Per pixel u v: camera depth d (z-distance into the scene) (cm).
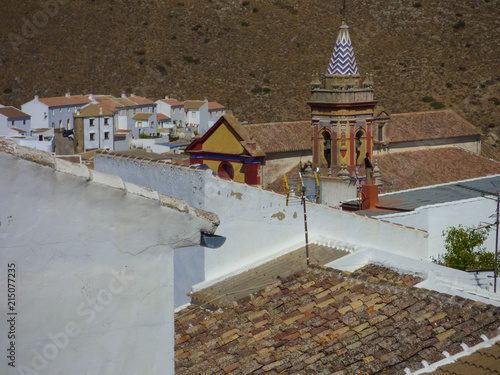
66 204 1093
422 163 6134
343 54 5059
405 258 2239
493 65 9494
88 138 9794
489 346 1470
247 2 15300
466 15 10675
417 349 1515
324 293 1877
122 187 1120
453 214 3219
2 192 1058
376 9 11088
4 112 9731
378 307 1734
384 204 3472
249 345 1703
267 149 5603
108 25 14588
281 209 2342
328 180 5003
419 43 10375
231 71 13988
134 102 11788
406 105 9269
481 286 2166
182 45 14650
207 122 12744
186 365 1655
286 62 13950
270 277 2131
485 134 7731
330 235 2414
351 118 5006
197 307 2105
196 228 1172
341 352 1574
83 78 13750
